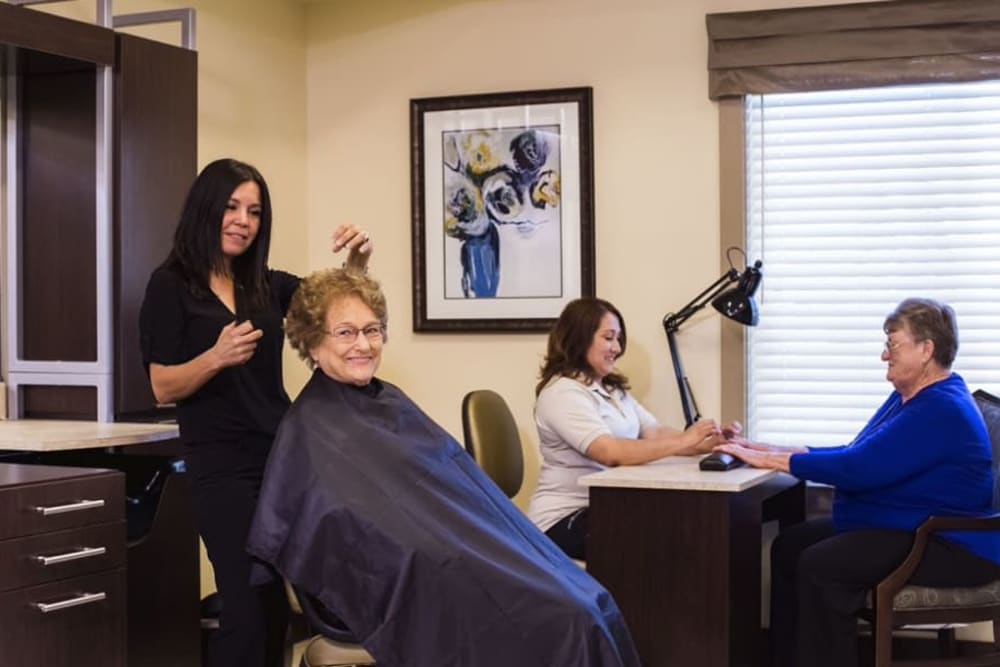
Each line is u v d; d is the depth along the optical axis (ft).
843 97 13.41
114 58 11.09
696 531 10.43
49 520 8.39
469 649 6.68
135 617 9.87
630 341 14.02
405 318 14.96
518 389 14.49
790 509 12.91
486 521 7.11
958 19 12.76
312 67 15.35
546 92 14.20
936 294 13.20
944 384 10.98
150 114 11.38
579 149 14.10
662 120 13.89
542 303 14.30
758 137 13.69
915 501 10.82
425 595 6.78
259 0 14.48
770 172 13.66
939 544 10.48
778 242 13.65
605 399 12.21
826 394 13.53
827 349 13.52
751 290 12.69
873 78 13.05
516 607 6.67
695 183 13.79
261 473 8.63
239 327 8.19
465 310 14.61
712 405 13.73
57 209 11.37
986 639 13.01
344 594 6.93
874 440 10.87
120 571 9.00
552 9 14.32
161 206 11.48
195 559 10.53
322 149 15.33
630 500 10.63
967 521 10.36
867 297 13.39
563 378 12.05
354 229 8.89
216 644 8.59
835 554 10.68
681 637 10.46
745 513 10.95
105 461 11.05
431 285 14.74
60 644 8.48
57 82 11.32
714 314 13.69
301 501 7.13
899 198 13.29
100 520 8.82
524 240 14.34
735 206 13.62
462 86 14.69
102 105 11.02
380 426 7.41
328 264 15.31
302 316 7.59
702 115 13.75
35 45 10.37
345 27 15.20
